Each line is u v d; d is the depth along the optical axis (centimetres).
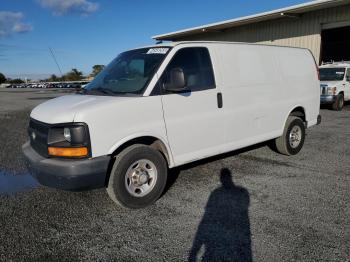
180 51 440
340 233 336
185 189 465
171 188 470
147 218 378
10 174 546
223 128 485
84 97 421
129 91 412
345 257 295
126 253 308
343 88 1428
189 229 350
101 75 486
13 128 1017
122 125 378
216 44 486
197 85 452
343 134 853
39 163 365
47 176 359
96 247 319
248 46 534
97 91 441
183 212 392
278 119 589
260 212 387
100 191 461
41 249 316
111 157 379
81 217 382
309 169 551
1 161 627
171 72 402
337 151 673
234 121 500
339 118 1157
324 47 2864
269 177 512
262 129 557
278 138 621
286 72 600
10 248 318
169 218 377
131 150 388
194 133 448
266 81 554
